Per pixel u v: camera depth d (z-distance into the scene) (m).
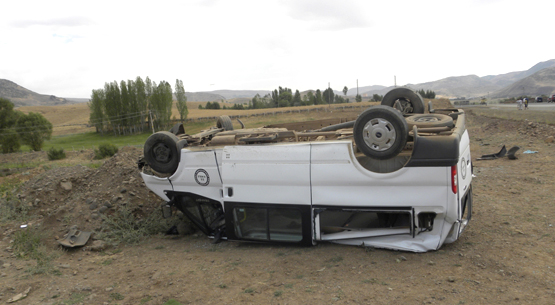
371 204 4.80
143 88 98.69
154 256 5.99
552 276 3.85
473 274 4.08
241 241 5.76
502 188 7.98
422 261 4.58
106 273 5.32
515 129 17.83
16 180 20.28
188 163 6.04
